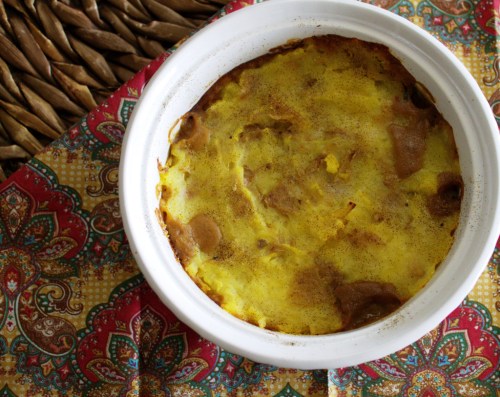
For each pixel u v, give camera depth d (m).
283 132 0.56
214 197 0.55
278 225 0.55
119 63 0.61
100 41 0.60
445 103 0.53
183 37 0.61
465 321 0.59
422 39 0.53
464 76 0.52
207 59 0.54
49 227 0.58
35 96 0.60
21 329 0.58
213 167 0.55
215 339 0.51
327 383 0.58
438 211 0.54
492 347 0.59
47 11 0.60
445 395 0.58
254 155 0.56
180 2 0.61
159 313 0.58
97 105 0.61
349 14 0.53
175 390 0.58
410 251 0.54
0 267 0.58
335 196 0.55
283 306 0.54
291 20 0.54
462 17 0.61
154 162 0.53
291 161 0.56
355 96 0.56
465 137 0.53
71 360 0.58
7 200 0.58
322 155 0.55
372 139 0.55
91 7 0.60
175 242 0.54
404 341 0.51
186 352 0.58
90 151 0.59
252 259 0.55
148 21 0.61
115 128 0.59
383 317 0.53
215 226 0.55
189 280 0.53
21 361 0.58
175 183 0.55
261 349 0.51
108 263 0.58
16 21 0.60
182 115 0.55
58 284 0.58
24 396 0.57
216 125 0.56
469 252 0.51
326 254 0.55
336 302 0.54
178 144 0.55
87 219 0.59
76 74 0.60
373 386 0.58
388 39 0.54
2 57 0.60
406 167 0.54
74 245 0.58
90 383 0.58
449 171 0.54
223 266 0.55
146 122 0.53
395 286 0.54
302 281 0.54
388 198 0.55
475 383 0.58
